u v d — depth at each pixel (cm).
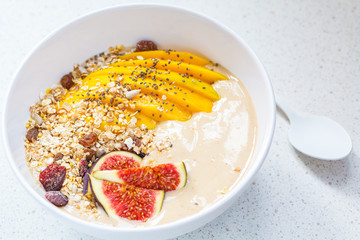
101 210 27
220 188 27
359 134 33
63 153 29
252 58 29
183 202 27
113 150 29
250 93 30
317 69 36
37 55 29
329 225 30
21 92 29
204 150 28
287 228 30
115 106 30
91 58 32
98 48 32
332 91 35
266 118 28
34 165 28
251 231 30
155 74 31
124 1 39
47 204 25
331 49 36
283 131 33
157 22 31
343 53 36
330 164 32
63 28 30
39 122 30
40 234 30
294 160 32
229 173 28
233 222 31
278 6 38
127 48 33
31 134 29
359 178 32
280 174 32
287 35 37
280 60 36
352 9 38
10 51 37
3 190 32
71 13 38
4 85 35
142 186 27
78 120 30
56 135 29
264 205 31
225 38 30
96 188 27
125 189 27
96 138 29
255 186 32
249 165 28
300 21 38
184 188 27
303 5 38
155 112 30
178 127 29
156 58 32
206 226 30
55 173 28
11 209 31
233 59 31
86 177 28
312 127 33
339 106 34
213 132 29
